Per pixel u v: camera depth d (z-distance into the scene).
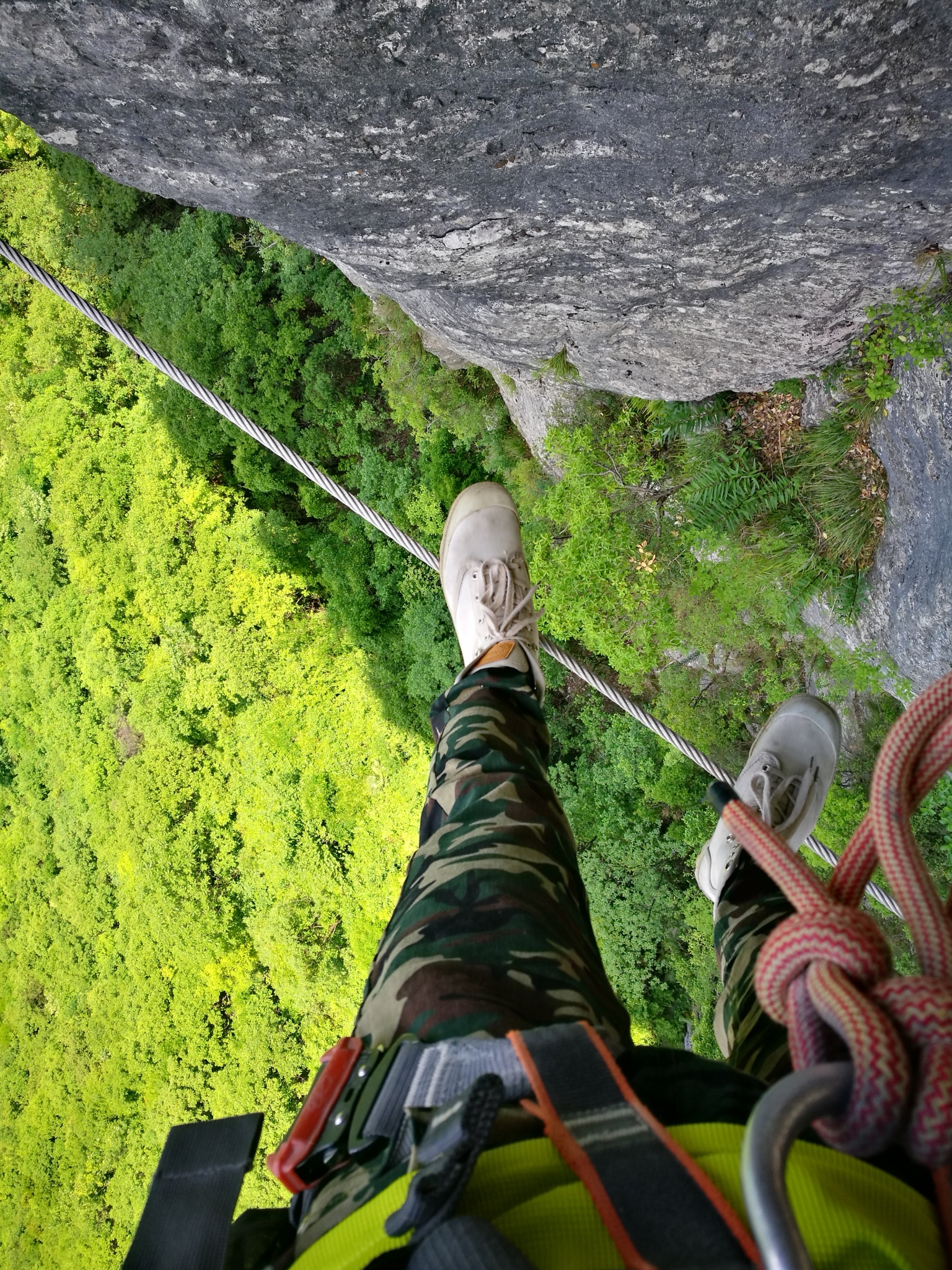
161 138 2.99
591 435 6.89
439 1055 1.19
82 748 19.08
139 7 2.30
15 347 17.78
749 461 6.13
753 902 2.32
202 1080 17.52
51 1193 18.62
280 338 12.34
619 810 10.38
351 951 15.62
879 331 4.80
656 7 2.31
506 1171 0.98
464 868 1.73
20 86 2.67
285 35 2.40
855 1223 0.88
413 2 2.30
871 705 6.73
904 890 0.81
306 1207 1.21
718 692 7.95
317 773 15.34
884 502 5.64
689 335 4.98
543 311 4.81
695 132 2.89
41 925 20.22
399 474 12.12
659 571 6.95
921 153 2.92
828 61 2.45
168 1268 1.10
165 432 15.92
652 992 10.87
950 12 2.27
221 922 17.03
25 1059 19.81
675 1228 0.89
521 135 2.95
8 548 19.66
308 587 15.48
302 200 3.43
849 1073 0.75
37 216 14.95
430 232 3.73
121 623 17.75
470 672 2.65
